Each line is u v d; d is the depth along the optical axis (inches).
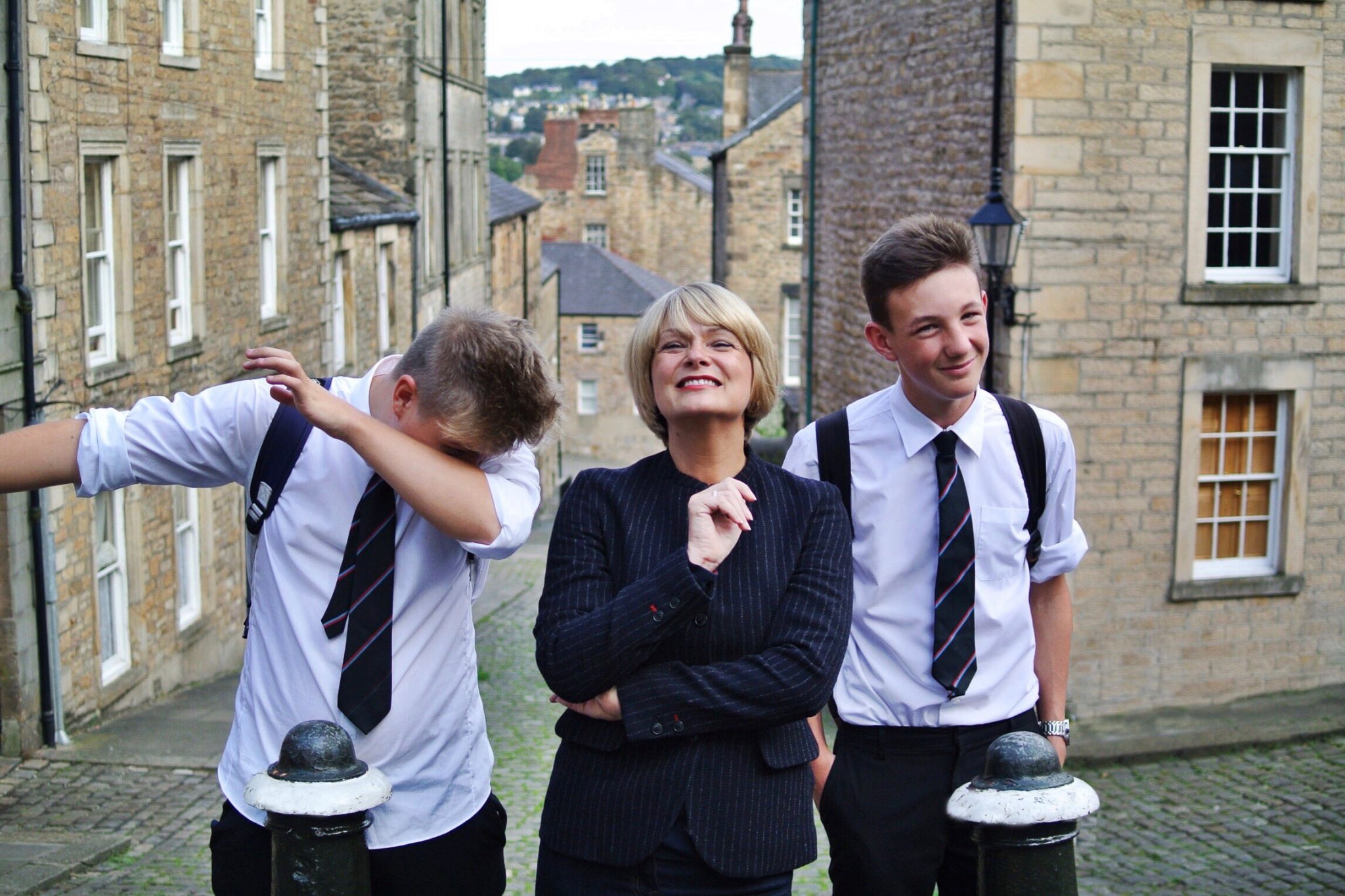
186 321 530.3
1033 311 454.3
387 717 107.0
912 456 134.0
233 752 110.4
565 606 106.6
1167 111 454.9
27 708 382.0
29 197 388.5
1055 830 102.5
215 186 555.8
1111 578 469.7
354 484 107.0
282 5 632.4
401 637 107.9
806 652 103.7
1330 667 488.1
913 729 133.6
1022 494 134.5
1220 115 467.2
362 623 106.2
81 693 417.4
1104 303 458.3
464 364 102.3
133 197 466.9
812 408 745.0
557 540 111.2
